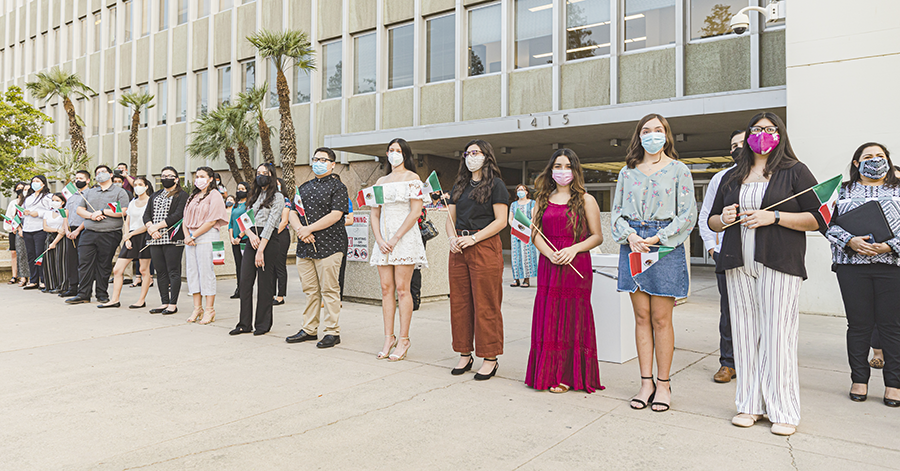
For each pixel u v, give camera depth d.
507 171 17.27
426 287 8.41
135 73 23.45
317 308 5.76
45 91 21.75
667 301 3.66
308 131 18.22
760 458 2.86
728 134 11.91
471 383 4.26
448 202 5.02
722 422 3.40
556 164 4.08
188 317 7.22
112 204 8.38
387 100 16.47
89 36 25.67
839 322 6.69
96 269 8.54
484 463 2.81
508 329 6.43
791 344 3.25
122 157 24.16
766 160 3.37
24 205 10.30
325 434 3.20
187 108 21.45
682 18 11.95
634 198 3.68
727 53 11.48
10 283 11.27
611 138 12.73
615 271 4.90
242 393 3.98
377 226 5.02
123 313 7.54
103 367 4.70
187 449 2.99
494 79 14.55
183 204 7.44
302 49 16.31
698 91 11.82
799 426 3.32
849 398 3.87
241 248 8.85
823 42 7.15
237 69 20.11
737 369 3.44
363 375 4.46
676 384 4.22
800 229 3.19
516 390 4.08
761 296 3.30
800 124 7.29
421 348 5.44
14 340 5.78
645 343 3.74
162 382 4.25
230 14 20.14
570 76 13.41
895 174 4.10
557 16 13.55
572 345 4.06
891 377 3.71
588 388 4.02
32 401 3.79
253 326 6.50
